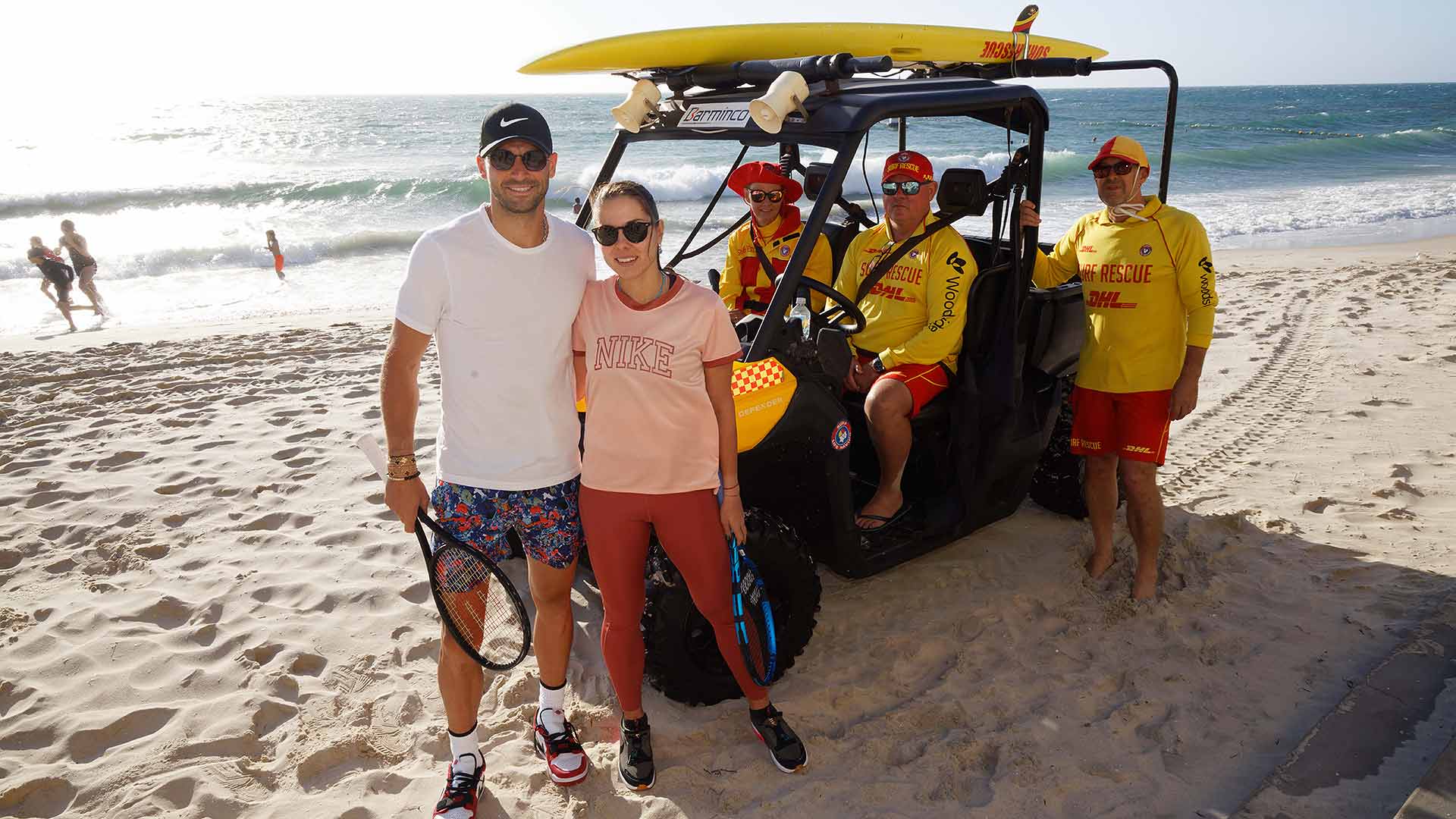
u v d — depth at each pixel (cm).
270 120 6819
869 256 376
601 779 277
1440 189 2320
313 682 329
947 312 342
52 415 635
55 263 1084
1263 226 1798
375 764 290
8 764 289
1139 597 363
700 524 251
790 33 336
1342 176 2764
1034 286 377
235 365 787
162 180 2645
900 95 301
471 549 233
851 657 333
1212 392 621
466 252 224
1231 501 450
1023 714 300
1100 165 332
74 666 338
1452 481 462
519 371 235
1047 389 397
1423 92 15062
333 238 1673
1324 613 350
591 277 243
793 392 300
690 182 2091
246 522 456
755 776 276
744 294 415
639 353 237
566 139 4459
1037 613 359
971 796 266
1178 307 333
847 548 334
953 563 396
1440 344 714
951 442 371
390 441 230
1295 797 253
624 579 254
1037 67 393
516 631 351
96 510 472
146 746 295
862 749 284
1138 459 345
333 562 414
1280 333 775
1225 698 304
